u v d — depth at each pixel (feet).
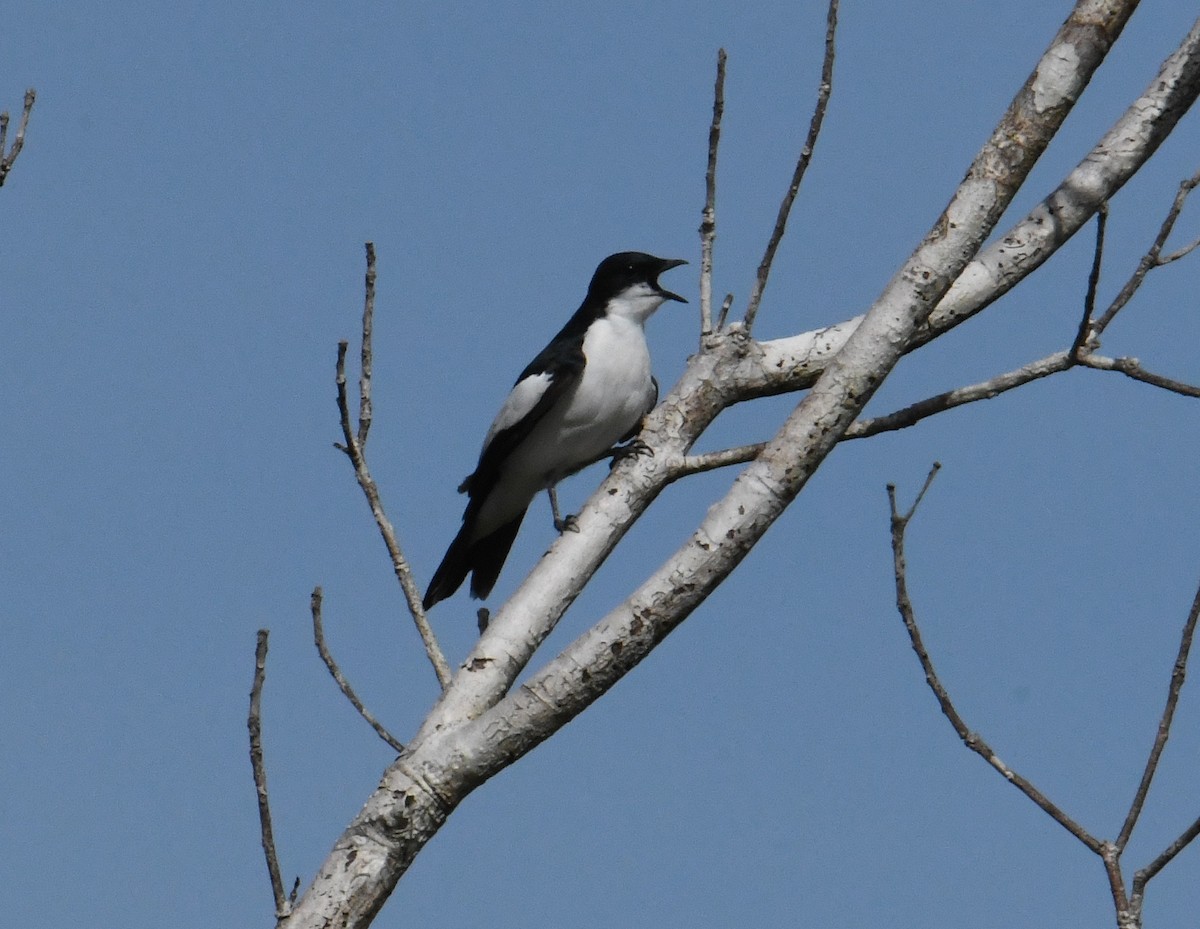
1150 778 26.00
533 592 32.99
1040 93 30.58
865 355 29.22
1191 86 37.78
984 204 30.12
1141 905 25.13
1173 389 33.94
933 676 28.50
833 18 32.50
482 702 31.27
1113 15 31.07
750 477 28.89
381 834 28.94
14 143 30.73
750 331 35.68
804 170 34.06
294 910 28.35
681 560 28.81
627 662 28.96
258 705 28.25
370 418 32.32
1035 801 26.48
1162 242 33.63
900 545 29.63
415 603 31.83
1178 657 26.78
